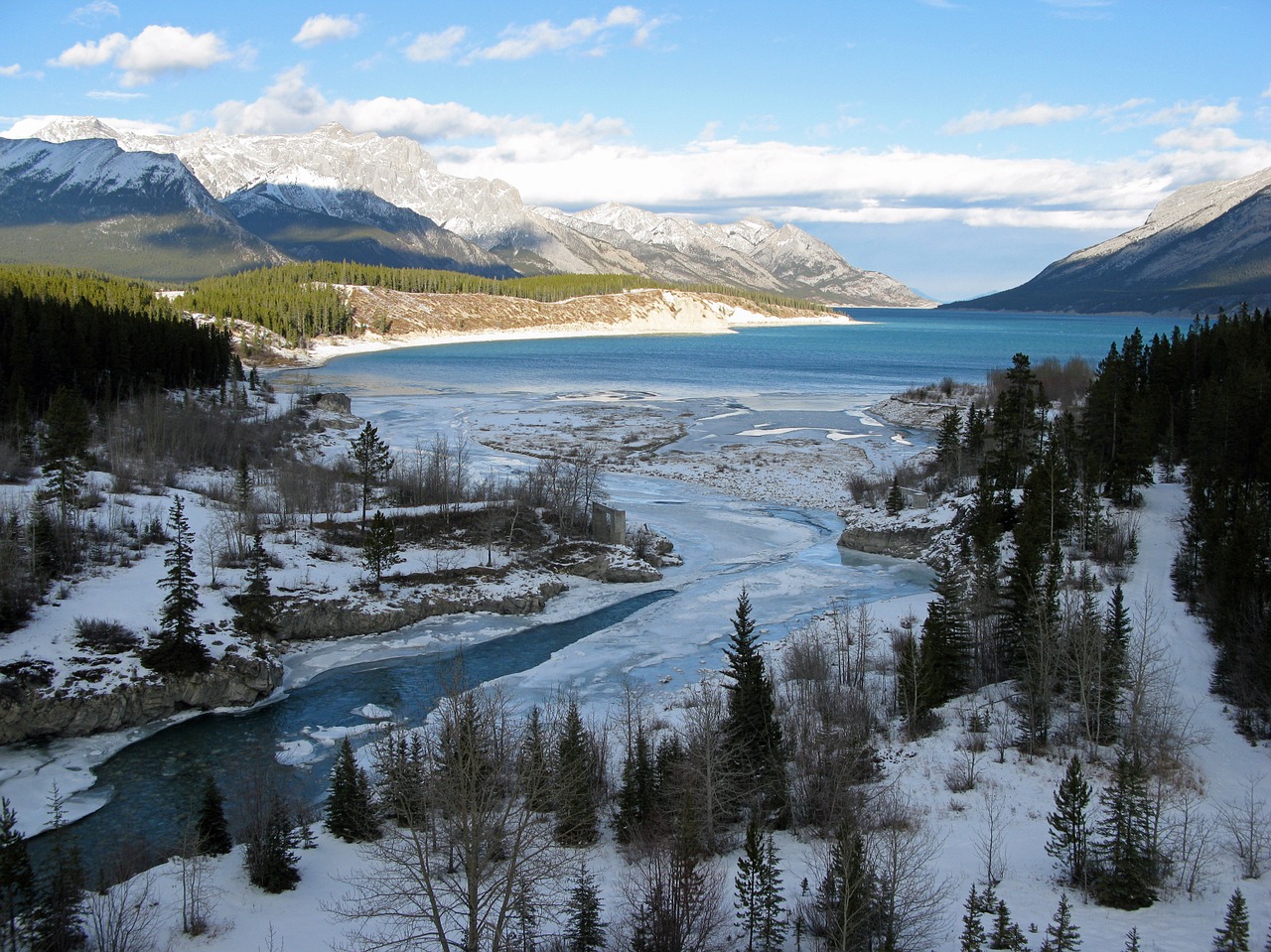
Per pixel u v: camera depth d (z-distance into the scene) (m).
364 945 32.38
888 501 104.62
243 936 33.09
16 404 105.19
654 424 168.38
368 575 76.19
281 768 49.69
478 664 65.50
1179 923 31.50
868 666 61.34
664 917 30.36
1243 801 41.72
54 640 57.72
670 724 51.56
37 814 44.66
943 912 32.38
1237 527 62.31
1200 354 117.19
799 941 31.33
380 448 95.56
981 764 46.72
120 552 71.06
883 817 40.66
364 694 60.16
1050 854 36.22
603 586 83.69
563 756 41.91
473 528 88.06
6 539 64.56
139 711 55.09
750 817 41.53
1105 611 62.81
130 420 112.12
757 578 85.94
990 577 68.81
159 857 40.56
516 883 33.34
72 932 32.09
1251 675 51.12
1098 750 47.44
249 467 109.75
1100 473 92.44
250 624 65.31
